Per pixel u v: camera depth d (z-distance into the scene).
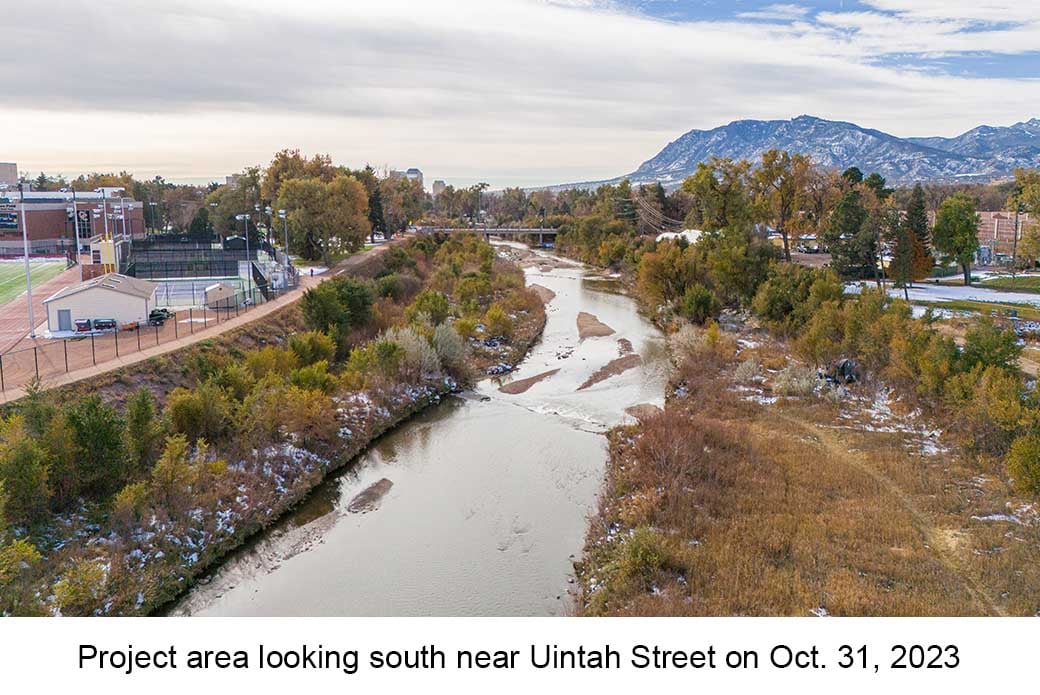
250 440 39.59
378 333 63.97
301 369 48.97
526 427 48.97
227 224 135.88
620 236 144.88
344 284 66.94
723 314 81.56
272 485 37.47
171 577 29.58
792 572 27.59
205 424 38.78
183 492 33.50
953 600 25.25
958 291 87.31
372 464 42.75
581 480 40.09
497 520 35.34
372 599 28.47
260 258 98.81
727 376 57.25
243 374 44.53
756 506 33.41
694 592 26.53
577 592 28.72
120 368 45.44
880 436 42.44
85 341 53.28
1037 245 88.94
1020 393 37.91
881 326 50.19
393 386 52.72
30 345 52.12
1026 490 30.61
